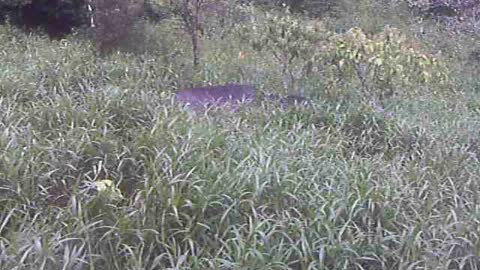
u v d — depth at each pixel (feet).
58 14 38.81
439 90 33.35
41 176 16.80
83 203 15.65
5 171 16.38
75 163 17.97
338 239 15.25
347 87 28.22
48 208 15.88
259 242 14.87
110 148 18.54
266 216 16.03
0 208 15.85
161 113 21.48
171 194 15.83
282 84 29.48
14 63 28.68
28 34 37.27
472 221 16.58
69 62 29.30
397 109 27.58
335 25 47.96
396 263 15.25
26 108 22.02
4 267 13.30
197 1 33.76
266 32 30.89
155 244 15.01
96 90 23.81
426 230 16.14
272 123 23.66
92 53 32.89
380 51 27.22
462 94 34.09
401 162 21.26
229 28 40.06
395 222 16.63
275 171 17.53
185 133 19.67
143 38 35.76
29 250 13.55
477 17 49.21
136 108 21.98
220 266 14.19
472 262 15.23
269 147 19.60
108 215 15.57
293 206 16.89
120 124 21.25
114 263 14.48
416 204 17.61
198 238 15.47
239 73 31.68
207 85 29.07
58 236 14.19
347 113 25.00
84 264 14.07
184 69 30.94
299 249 14.99
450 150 22.41
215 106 24.25
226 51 36.52
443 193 18.79
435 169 20.56
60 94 23.62
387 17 51.13
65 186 17.03
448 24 49.14
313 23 36.14
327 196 17.07
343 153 22.06
